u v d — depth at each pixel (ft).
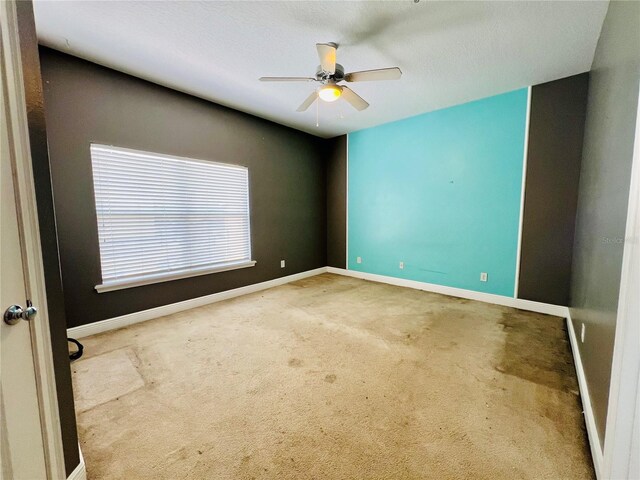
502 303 10.82
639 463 2.88
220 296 11.54
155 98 9.25
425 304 10.91
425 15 6.01
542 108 9.45
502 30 6.51
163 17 6.06
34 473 2.72
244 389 5.60
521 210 10.16
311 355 6.94
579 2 5.55
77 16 6.00
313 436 4.40
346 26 6.40
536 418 4.73
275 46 7.19
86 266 8.09
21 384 2.57
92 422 4.70
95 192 8.17
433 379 5.88
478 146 10.94
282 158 14.06
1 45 2.37
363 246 15.42
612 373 3.27
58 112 7.44
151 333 8.28
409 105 11.34
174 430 4.53
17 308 2.47
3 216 2.40
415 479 3.66
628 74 3.93
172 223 9.99
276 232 13.97
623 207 3.67
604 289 4.44
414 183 13.00
